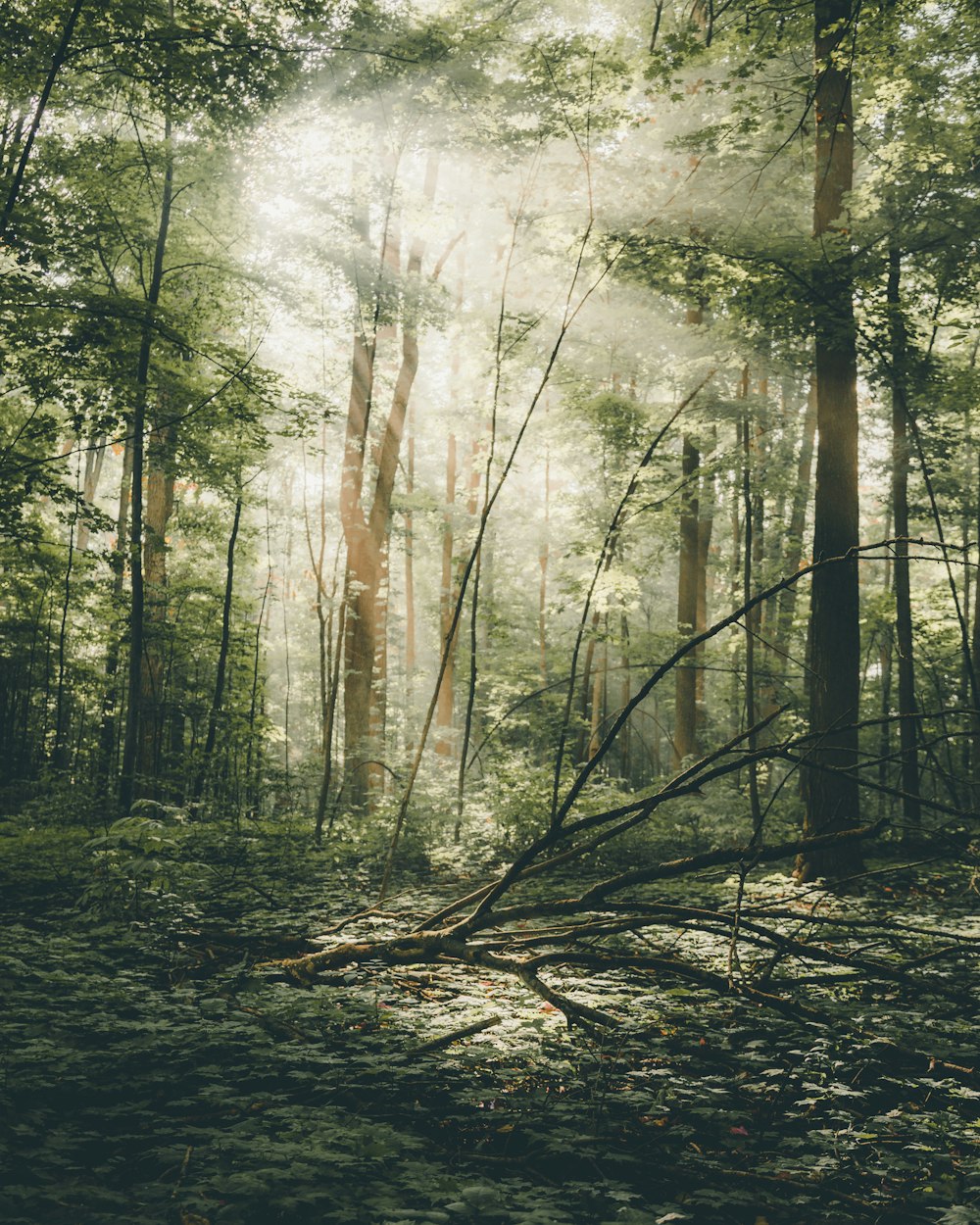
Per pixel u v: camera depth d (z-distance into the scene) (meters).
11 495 11.73
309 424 13.38
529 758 16.45
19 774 20.05
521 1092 4.50
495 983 6.41
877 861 12.38
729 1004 5.93
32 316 10.53
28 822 14.09
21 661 21.08
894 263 13.35
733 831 13.95
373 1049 4.99
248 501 18.14
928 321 13.53
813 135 13.96
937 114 13.56
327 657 20.22
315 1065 4.73
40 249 10.64
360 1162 3.48
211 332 16.19
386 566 25.41
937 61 13.21
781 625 21.27
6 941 6.83
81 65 11.20
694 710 19.64
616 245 12.85
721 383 17.56
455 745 26.33
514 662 26.30
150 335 11.47
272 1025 5.15
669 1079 4.52
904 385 13.62
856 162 16.14
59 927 7.55
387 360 21.28
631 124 12.38
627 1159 3.71
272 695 32.56
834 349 12.05
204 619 20.42
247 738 17.94
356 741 19.50
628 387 21.86
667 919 5.70
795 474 22.02
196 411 13.02
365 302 17.27
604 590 17.22
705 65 11.80
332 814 15.10
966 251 12.95
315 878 11.47
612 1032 5.15
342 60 13.77
